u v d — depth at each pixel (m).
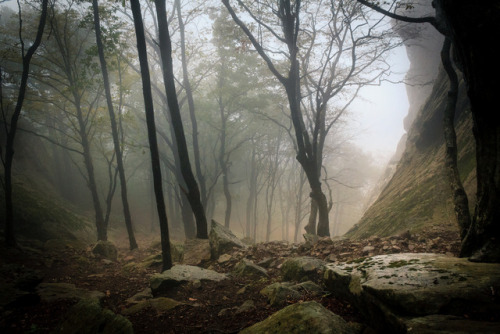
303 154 10.82
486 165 3.16
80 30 18.59
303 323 2.85
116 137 12.29
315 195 11.15
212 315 4.35
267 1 11.39
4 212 12.80
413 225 8.92
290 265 5.58
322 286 4.73
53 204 16.61
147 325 4.15
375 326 2.96
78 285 6.80
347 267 3.94
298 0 8.98
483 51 2.63
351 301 3.54
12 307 4.56
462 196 4.57
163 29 8.83
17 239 11.12
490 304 2.34
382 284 2.93
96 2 11.71
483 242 3.29
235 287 5.57
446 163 4.95
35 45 9.40
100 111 14.26
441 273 2.91
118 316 3.75
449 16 2.78
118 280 7.38
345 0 10.62
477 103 2.98
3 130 18.44
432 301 2.48
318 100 10.91
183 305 4.76
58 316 4.50
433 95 14.85
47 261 8.66
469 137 9.51
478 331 2.00
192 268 6.32
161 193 6.93
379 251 5.96
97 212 13.14
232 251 8.20
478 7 2.50
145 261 9.35
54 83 16.22
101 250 10.63
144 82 6.64
